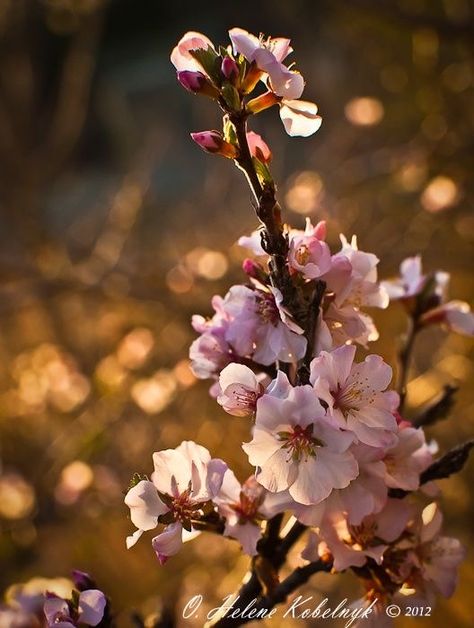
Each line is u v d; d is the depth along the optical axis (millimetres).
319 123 405
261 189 398
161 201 1839
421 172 1202
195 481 393
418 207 1202
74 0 1462
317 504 395
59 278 1262
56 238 1448
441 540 426
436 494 430
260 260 453
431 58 1256
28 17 1618
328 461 379
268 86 402
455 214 1171
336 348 394
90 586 431
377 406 387
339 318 411
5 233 1497
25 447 1223
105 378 1136
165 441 1104
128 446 1126
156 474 392
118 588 1001
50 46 2133
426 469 423
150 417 1120
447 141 1219
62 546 1039
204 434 1079
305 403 379
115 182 2049
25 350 1435
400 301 520
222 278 1201
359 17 1271
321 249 400
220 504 410
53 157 1542
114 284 1235
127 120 1795
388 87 1332
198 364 426
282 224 399
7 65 1552
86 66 1560
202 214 1547
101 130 2418
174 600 855
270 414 379
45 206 1598
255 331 411
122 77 2488
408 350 519
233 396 395
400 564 416
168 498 392
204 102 1572
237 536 406
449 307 518
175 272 1244
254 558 426
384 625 415
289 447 381
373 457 396
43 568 1027
